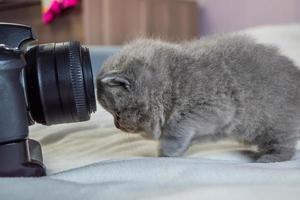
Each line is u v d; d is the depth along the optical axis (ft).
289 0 5.01
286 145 1.99
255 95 1.92
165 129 1.96
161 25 5.09
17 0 4.68
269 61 1.99
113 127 2.36
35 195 1.42
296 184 1.48
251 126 1.97
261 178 1.57
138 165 1.66
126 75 1.93
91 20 4.29
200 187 1.42
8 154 1.64
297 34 4.33
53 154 2.04
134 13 4.72
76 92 1.77
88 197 1.40
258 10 5.25
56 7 4.32
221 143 2.18
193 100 1.90
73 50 1.79
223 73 1.91
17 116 1.65
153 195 1.38
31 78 1.75
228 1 5.47
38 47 1.80
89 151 2.06
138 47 2.06
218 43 2.05
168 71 1.93
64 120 1.83
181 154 1.93
